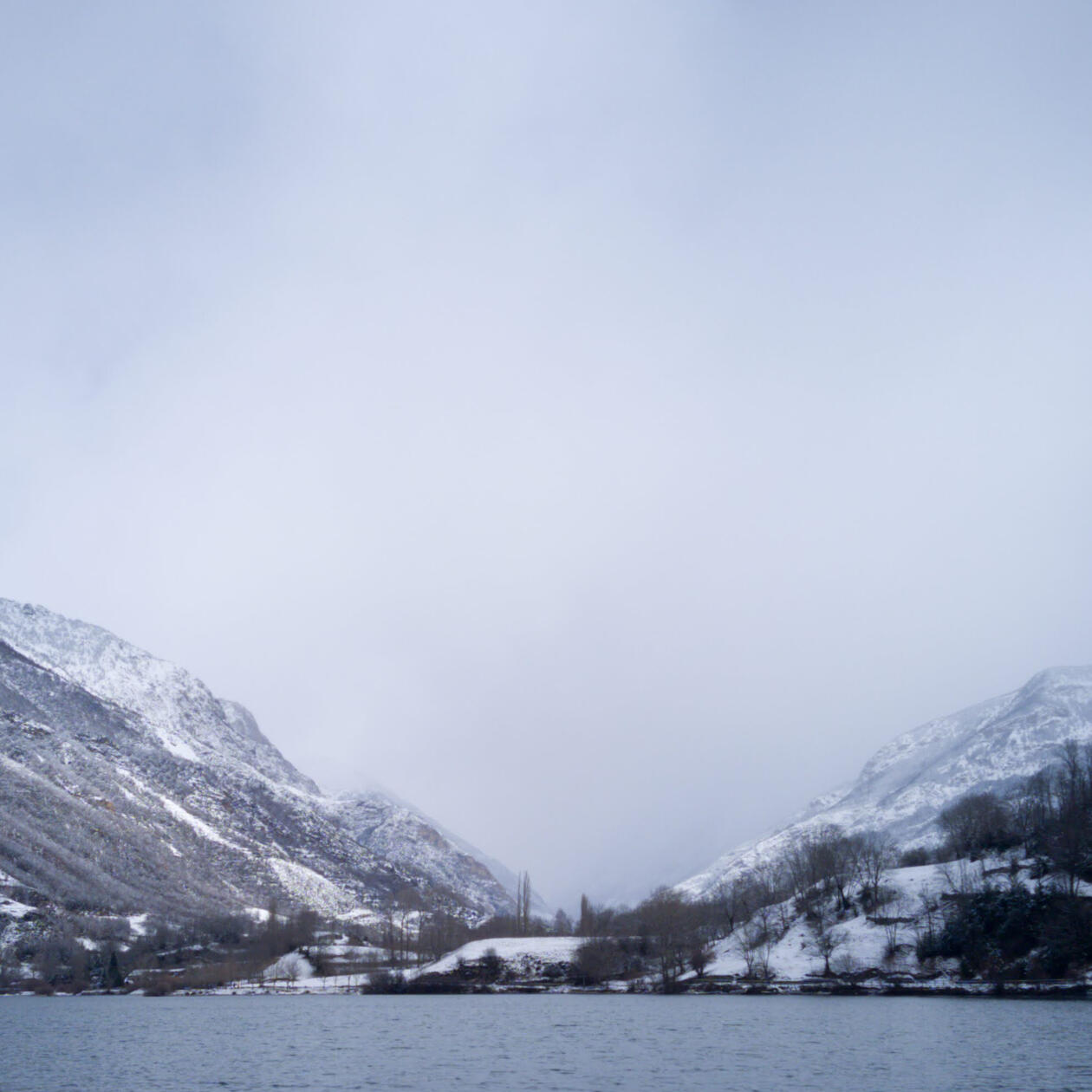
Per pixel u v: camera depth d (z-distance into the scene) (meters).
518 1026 193.62
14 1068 148.50
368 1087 129.25
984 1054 139.00
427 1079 134.00
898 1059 137.50
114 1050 168.12
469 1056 154.38
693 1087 124.06
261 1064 149.25
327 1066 146.62
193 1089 128.62
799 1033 166.75
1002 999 196.88
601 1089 124.25
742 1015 197.25
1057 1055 137.38
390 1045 169.25
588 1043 165.12
